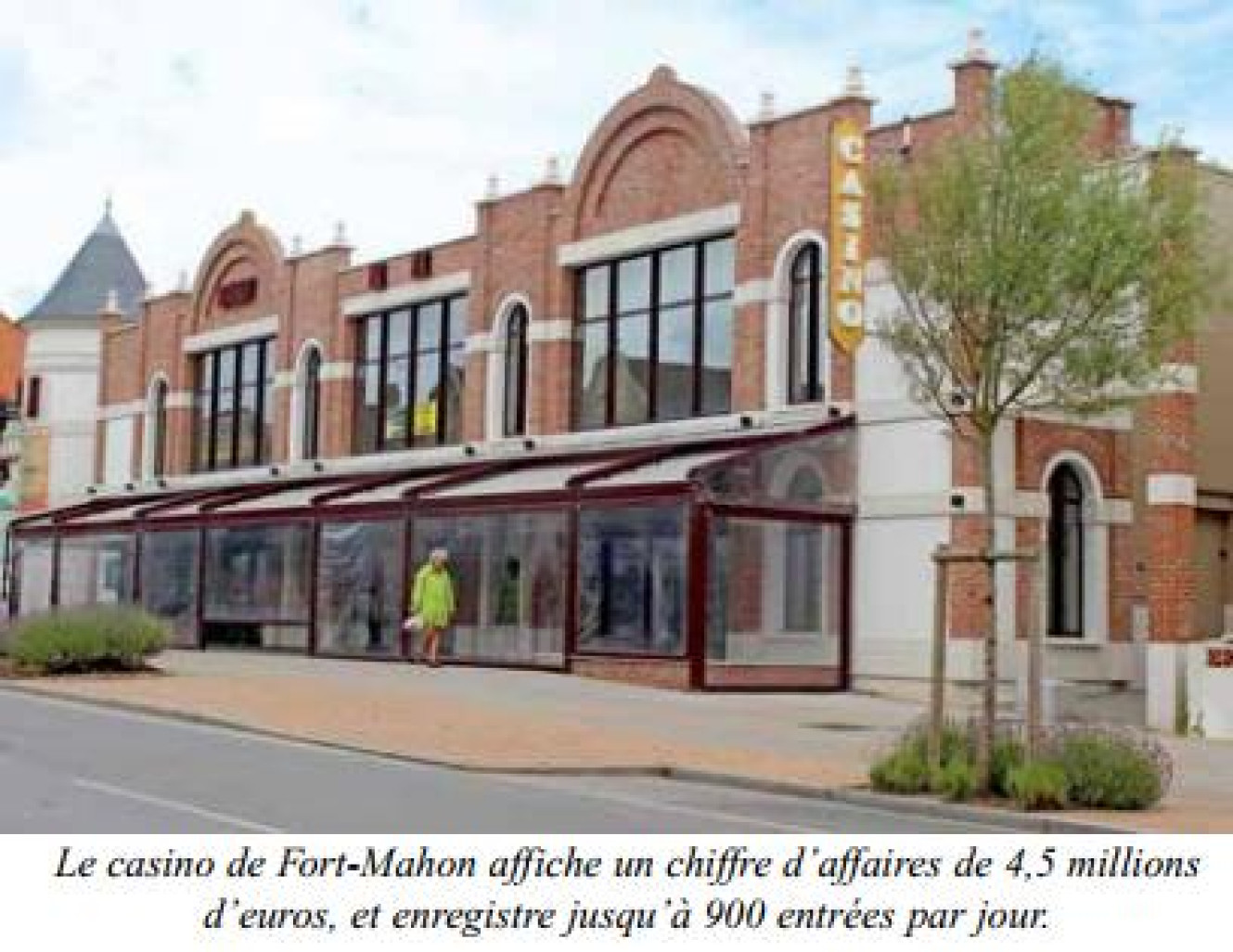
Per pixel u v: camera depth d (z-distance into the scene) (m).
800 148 29.25
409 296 38.34
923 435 27.00
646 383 32.31
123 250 55.06
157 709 22.12
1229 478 27.59
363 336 40.38
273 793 14.28
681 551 27.17
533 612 30.30
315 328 41.38
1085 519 27.67
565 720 21.50
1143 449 28.08
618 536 28.47
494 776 16.78
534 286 34.62
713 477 26.84
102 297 53.06
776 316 29.33
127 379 49.78
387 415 39.25
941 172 16.06
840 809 15.19
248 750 18.09
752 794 16.08
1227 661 22.81
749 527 27.39
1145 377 16.83
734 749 18.98
